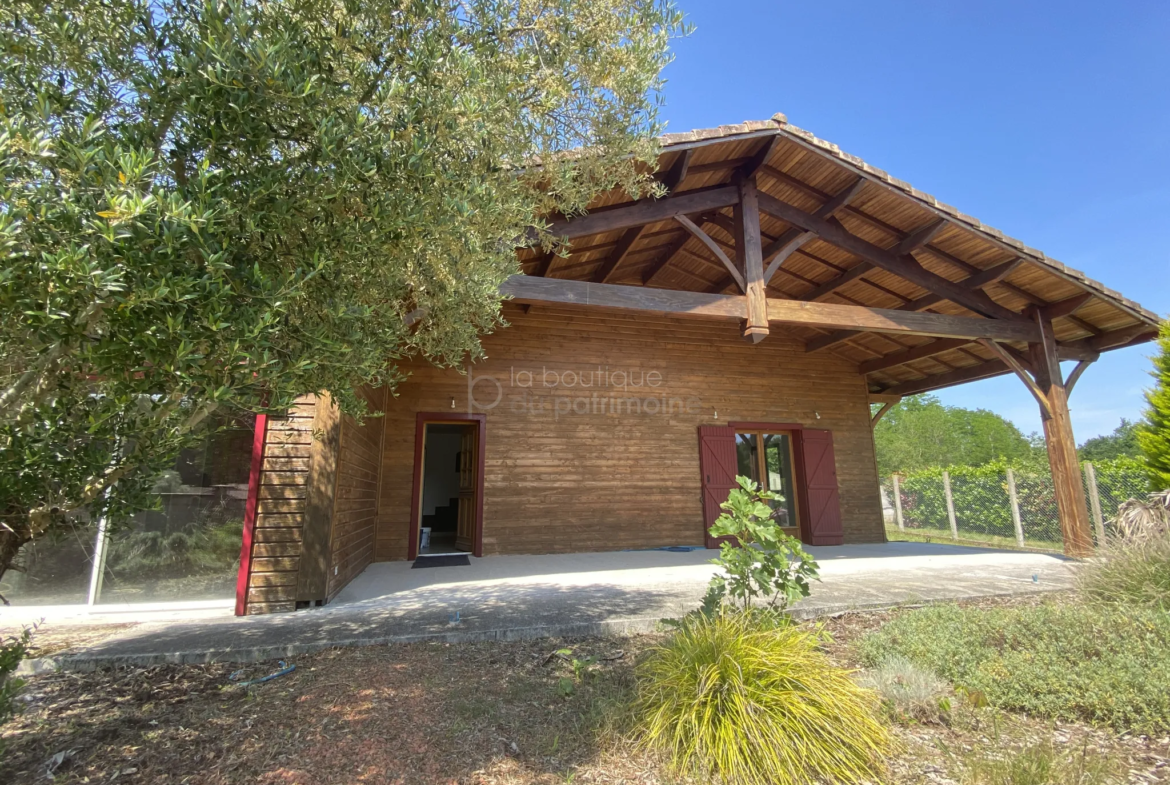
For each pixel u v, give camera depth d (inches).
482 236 106.1
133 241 53.8
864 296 320.5
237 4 63.2
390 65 84.0
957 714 98.0
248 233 67.1
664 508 312.7
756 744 78.3
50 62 69.4
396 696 103.2
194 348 60.9
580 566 244.5
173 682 110.3
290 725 92.1
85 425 71.2
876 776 78.3
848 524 358.3
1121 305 253.6
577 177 146.0
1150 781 78.2
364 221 73.5
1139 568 151.6
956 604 157.1
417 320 142.4
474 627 137.5
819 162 229.6
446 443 507.2
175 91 65.0
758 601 160.1
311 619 148.8
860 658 123.7
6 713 75.3
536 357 306.5
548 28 115.7
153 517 171.8
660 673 96.3
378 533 265.3
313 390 83.8
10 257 48.6
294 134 70.7
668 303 216.7
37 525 72.9
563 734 89.4
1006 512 428.1
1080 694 99.4
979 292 273.6
